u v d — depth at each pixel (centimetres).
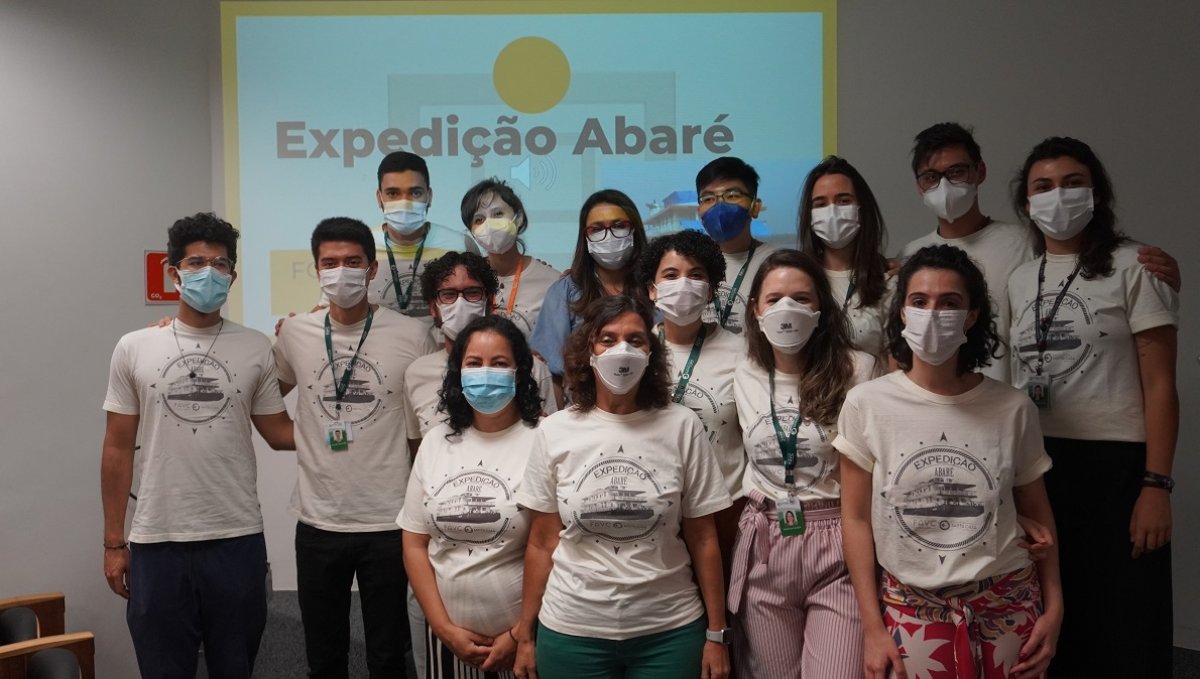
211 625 238
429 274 237
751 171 268
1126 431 208
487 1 396
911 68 399
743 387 207
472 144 398
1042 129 395
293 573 405
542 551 194
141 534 231
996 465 175
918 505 177
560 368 259
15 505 301
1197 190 367
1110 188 214
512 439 209
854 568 183
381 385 245
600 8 396
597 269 264
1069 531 215
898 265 244
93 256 323
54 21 316
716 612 189
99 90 330
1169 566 211
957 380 184
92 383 319
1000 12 395
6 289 300
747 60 397
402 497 244
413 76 397
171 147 358
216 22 395
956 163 239
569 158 398
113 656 320
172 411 234
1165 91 374
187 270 234
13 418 301
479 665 201
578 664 183
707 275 211
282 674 321
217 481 237
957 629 173
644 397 195
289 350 252
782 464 197
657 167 398
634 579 183
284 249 399
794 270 200
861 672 185
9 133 303
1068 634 217
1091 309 210
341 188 398
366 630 246
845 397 194
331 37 397
